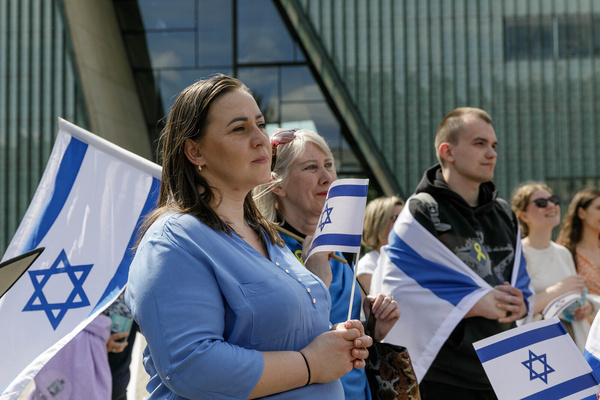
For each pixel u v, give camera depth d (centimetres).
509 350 231
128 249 290
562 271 500
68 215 298
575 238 555
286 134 294
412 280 368
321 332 196
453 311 356
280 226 295
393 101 1471
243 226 204
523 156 1437
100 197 298
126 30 1641
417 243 371
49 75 1508
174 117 198
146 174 298
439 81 1460
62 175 304
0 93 1521
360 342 191
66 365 364
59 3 1494
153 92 1658
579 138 1428
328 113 1533
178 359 171
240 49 1586
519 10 1451
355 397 256
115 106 1570
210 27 1608
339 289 279
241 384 171
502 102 1447
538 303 460
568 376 230
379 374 270
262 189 295
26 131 1513
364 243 495
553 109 1434
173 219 185
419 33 1472
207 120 192
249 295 182
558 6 1442
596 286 540
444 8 1467
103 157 303
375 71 1477
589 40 1434
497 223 390
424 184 388
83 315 281
